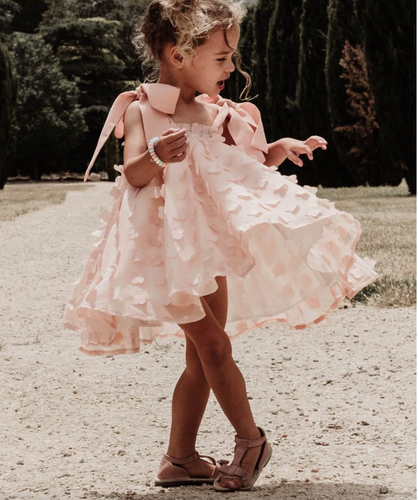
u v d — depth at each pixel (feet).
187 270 7.10
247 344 15.10
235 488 7.69
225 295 7.99
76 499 7.64
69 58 144.36
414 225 32.17
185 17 7.67
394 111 52.03
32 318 18.34
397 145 52.54
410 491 7.67
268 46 73.20
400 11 50.49
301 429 10.22
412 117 51.85
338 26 63.57
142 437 10.11
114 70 145.38
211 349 7.54
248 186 7.66
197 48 7.86
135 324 7.58
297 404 11.34
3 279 24.02
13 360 14.30
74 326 7.98
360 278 8.32
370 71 52.37
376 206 42.98
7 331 16.96
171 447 8.25
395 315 16.83
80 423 10.75
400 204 44.04
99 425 10.64
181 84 8.17
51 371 13.51
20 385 12.66
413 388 11.88
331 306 8.53
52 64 129.90
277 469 8.66
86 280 8.00
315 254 7.89
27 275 24.72
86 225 40.93
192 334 7.55
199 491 7.82
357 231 8.12
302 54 68.95
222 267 7.16
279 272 7.57
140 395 12.07
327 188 65.98
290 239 7.33
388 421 10.38
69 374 13.30
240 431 7.75
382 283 19.19
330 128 69.31
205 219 7.47
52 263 27.22
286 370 13.21
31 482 8.31
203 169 7.59
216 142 7.95
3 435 10.19
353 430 10.09
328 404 11.27
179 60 7.99
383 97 52.26
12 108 86.53
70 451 9.49
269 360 13.88
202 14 7.63
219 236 7.39
